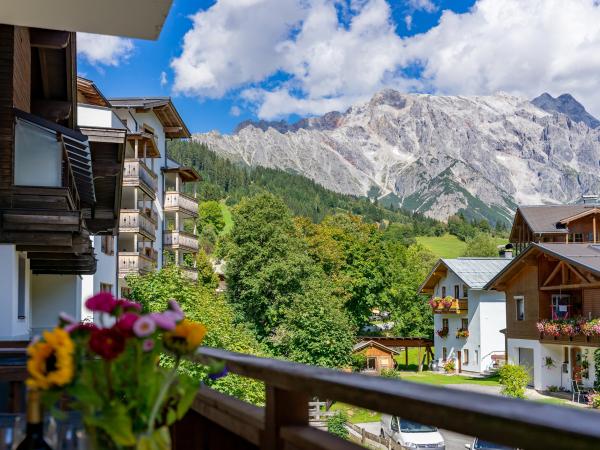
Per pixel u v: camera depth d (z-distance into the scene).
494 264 47.78
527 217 49.78
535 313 34.94
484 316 45.06
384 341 50.75
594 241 47.53
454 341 48.50
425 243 162.00
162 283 22.05
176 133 42.31
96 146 14.61
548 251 32.75
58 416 1.76
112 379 1.81
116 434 1.74
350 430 22.20
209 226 106.38
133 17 5.25
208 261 65.50
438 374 46.16
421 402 1.51
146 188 32.88
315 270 50.41
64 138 11.17
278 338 36.28
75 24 5.41
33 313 18.95
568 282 32.66
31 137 10.95
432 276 50.78
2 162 10.71
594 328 29.48
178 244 39.66
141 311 1.99
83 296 22.42
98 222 16.50
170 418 1.86
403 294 62.59
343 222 75.38
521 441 1.24
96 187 15.73
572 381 32.09
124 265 30.73
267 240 50.41
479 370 44.94
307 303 38.44
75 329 1.80
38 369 1.73
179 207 40.06
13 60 10.80
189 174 41.81
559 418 1.20
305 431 2.21
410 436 19.20
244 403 2.80
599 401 26.64
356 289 61.59
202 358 2.00
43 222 10.66
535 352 34.81
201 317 20.86
